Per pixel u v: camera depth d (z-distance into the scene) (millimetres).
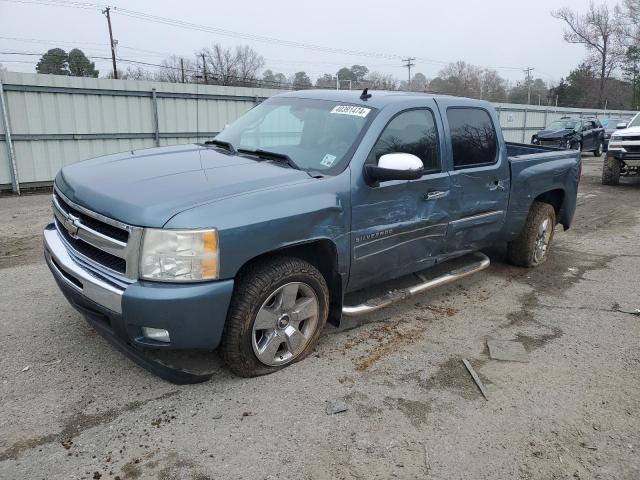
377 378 3521
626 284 5660
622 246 7332
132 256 2871
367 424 3023
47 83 11859
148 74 59062
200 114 14719
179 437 2838
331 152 3785
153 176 3389
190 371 3227
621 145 13000
